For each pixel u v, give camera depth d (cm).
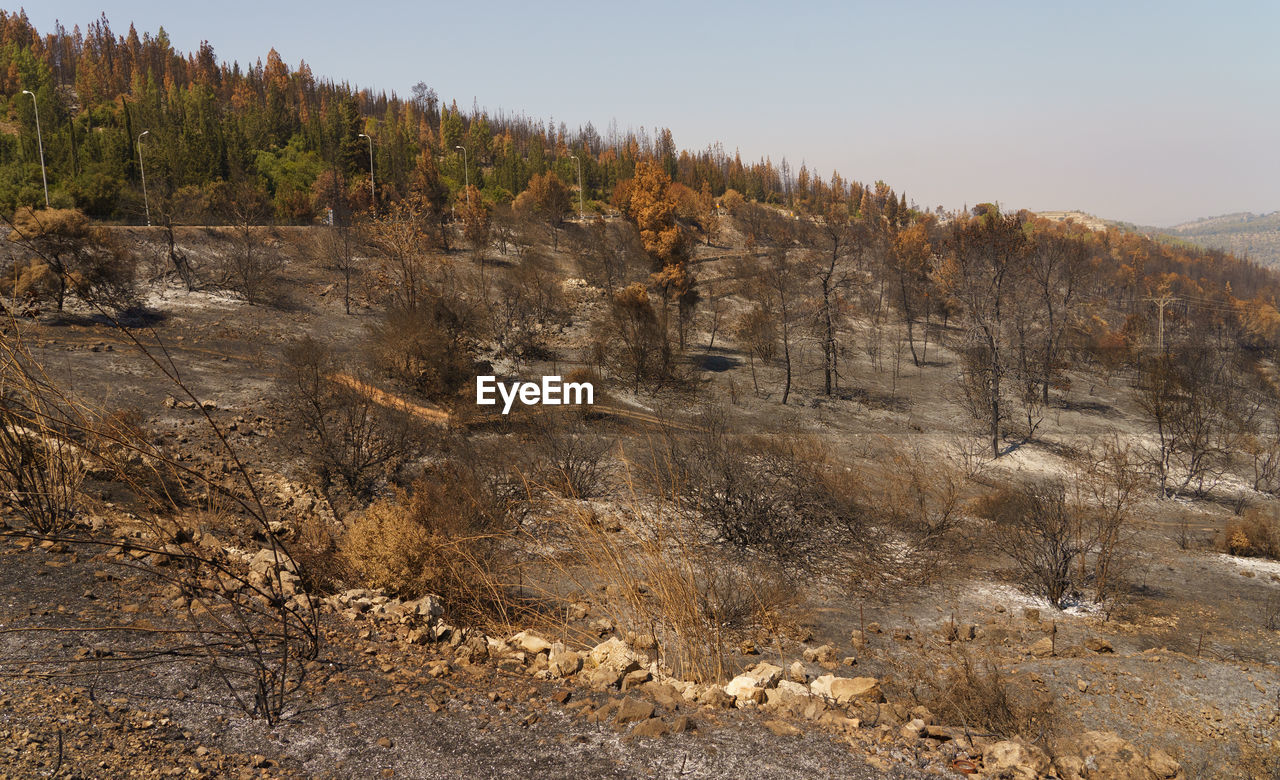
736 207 13575
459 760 402
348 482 2042
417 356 3425
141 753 359
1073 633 1677
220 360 3359
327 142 11044
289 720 421
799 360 5931
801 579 1884
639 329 4928
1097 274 11912
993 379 4488
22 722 367
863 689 643
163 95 14275
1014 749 474
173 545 690
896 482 3072
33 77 13150
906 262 8862
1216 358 6938
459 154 14000
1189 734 927
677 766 413
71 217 3734
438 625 674
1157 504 3666
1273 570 2570
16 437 697
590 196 13675
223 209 6800
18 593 530
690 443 2675
